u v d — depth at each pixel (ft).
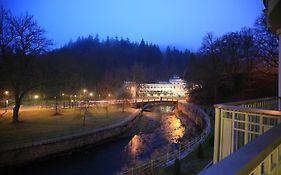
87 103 141.69
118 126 94.89
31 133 74.49
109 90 239.09
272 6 22.94
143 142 87.61
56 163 65.00
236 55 140.46
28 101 160.45
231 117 18.81
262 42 109.81
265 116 15.96
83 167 62.49
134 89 265.75
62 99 168.25
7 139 66.59
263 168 7.82
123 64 386.52
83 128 85.10
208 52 155.33
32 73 89.25
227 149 19.06
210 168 5.32
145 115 161.48
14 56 86.99
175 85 353.10
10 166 59.06
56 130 79.92
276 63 104.94
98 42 430.61
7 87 90.27
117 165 63.46
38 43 92.63
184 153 50.14
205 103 154.10
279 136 8.27
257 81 122.72
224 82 141.49
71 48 387.75
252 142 7.52
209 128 74.43
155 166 47.03
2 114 102.99
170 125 123.75
